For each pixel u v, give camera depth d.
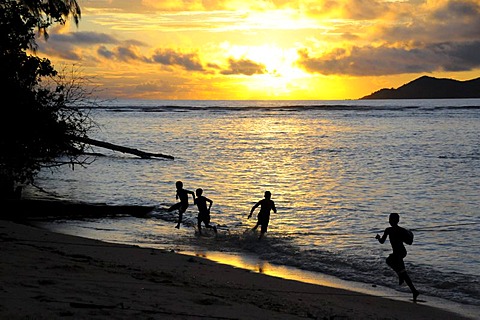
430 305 10.47
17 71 14.56
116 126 94.81
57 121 15.40
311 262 14.09
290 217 21.23
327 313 8.98
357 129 88.12
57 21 17.03
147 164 41.19
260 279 11.59
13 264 9.59
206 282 10.47
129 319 6.65
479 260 14.65
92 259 11.45
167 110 190.88
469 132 77.81
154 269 11.22
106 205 22.27
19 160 15.42
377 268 13.44
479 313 9.96
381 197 27.00
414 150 53.75
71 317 6.41
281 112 174.00
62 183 29.91
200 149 55.56
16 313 6.32
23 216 19.59
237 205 23.83
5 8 14.88
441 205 24.84
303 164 42.50
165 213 20.97
